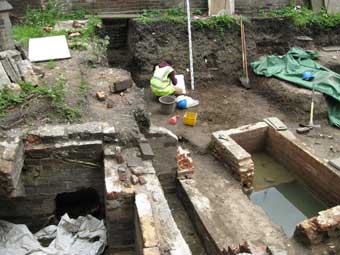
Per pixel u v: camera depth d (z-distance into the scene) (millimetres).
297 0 12305
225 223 6016
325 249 5668
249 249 5223
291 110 9469
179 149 7082
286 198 7570
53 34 9320
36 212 5734
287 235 6469
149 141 6422
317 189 7516
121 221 5090
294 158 7973
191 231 6332
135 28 10398
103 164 5453
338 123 9023
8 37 7312
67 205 6285
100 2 10930
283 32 11461
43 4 10477
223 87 10773
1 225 5453
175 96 9930
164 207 4785
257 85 10625
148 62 10492
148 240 4211
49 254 5078
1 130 5453
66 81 6969
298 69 10266
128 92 7051
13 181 4746
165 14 11070
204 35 10812
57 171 5512
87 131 5492
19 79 6543
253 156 8680
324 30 11859
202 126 8898
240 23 10945
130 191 4906
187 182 6848
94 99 6688
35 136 5379
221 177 7258
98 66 8125
